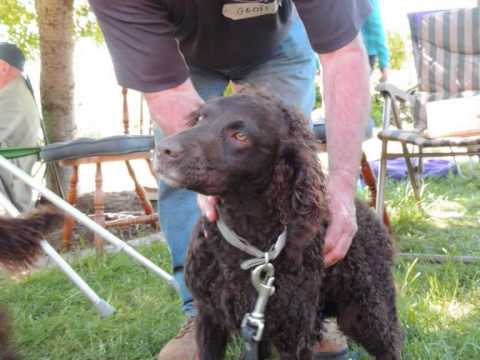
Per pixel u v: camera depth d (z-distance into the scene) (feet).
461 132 12.71
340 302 7.72
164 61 7.16
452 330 8.93
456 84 16.20
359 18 7.18
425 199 17.44
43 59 19.11
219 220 6.37
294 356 6.56
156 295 11.02
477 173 20.92
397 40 37.22
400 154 14.20
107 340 9.29
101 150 13.48
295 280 6.36
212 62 9.07
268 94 6.51
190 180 5.63
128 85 7.33
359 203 7.79
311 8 6.74
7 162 11.12
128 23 7.13
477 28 16.01
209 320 6.86
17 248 6.57
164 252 13.44
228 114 5.93
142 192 16.12
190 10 7.88
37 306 10.66
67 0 18.67
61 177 18.85
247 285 6.39
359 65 6.96
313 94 9.98
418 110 16.25
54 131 19.44
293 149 6.17
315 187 6.11
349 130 6.88
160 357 8.43
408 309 9.23
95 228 11.02
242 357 8.06
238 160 5.88
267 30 8.67
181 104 7.14
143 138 13.91
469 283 10.87
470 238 14.02
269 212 6.29
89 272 12.50
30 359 8.89
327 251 6.63
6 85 16.35
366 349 7.96
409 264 11.58
